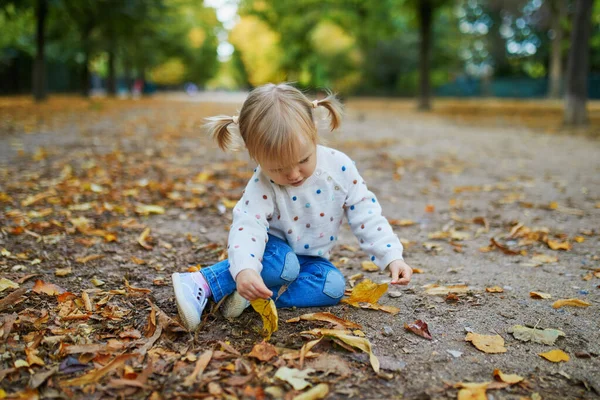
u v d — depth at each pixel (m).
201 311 2.06
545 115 15.90
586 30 11.32
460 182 5.38
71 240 3.18
